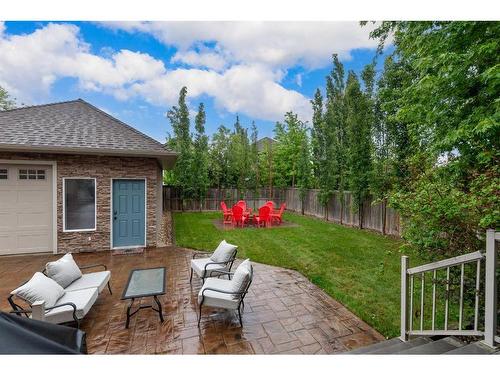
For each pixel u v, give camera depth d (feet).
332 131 43.37
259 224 38.86
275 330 12.03
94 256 23.99
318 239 30.25
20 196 23.59
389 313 13.46
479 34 10.27
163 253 25.07
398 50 15.38
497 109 9.38
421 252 11.02
